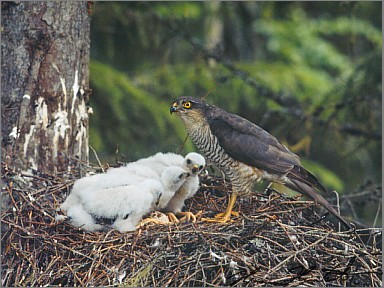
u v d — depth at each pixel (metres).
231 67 17.62
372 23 18.38
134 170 12.59
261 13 18.80
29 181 12.30
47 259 11.16
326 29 18.50
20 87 12.77
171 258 10.93
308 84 17.77
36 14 12.80
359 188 16.03
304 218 12.15
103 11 16.77
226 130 12.88
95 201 11.61
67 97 12.95
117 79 16.19
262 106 17.53
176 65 17.72
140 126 16.36
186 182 12.66
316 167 16.97
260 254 10.98
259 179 12.85
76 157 13.05
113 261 10.95
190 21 18.66
